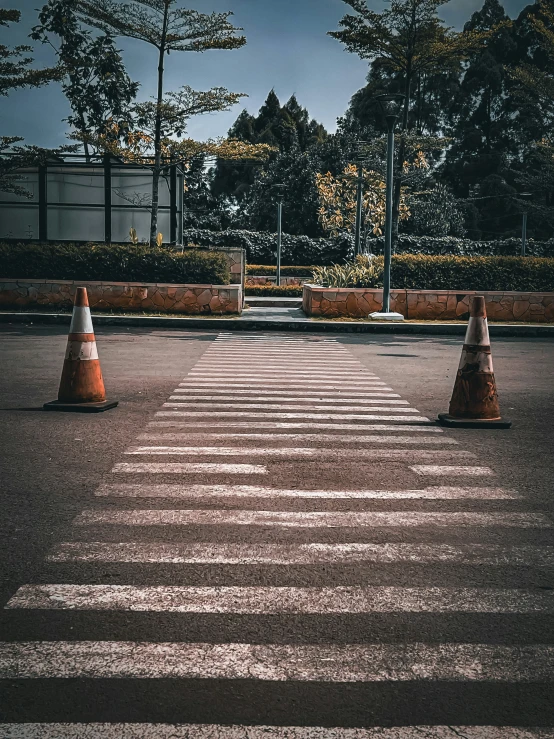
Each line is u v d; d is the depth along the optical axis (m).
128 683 2.75
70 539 4.25
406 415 8.05
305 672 2.85
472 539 4.36
